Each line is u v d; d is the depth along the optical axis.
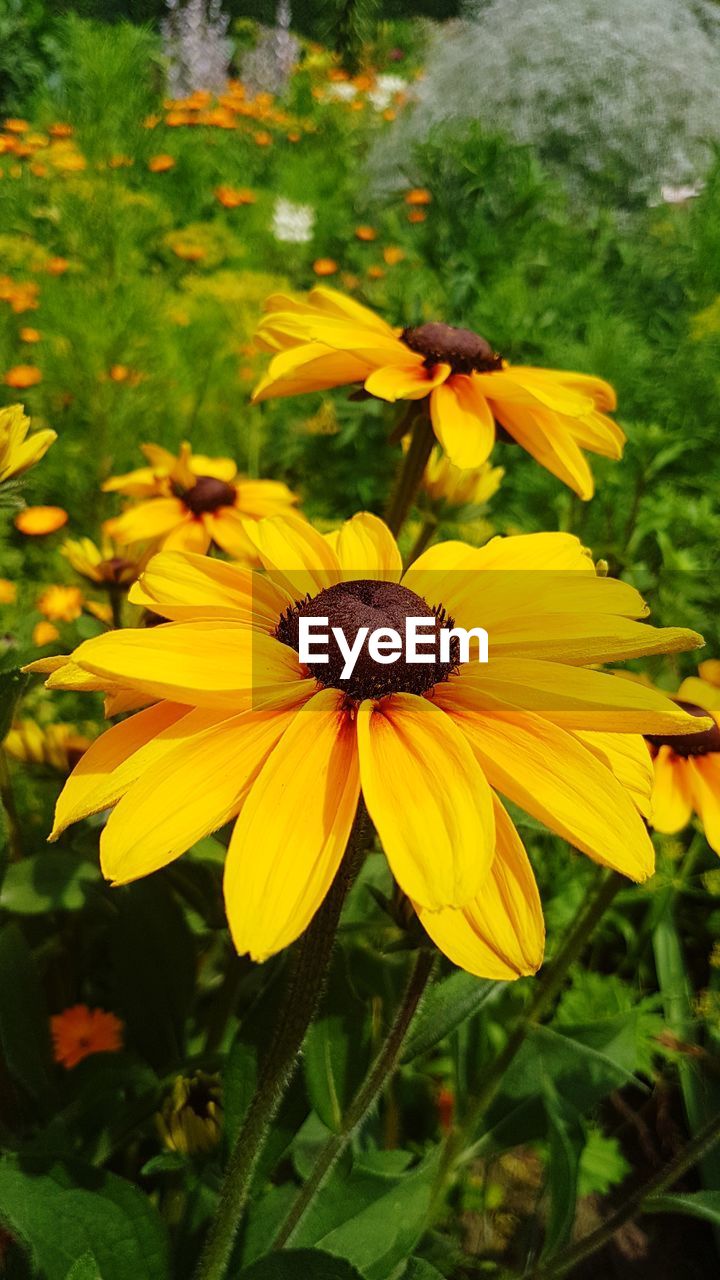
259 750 0.14
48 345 0.47
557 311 0.53
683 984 0.30
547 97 0.88
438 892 0.12
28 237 0.69
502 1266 0.27
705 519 0.38
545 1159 0.29
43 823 0.28
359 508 0.49
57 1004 0.29
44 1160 0.18
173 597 0.16
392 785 0.13
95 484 0.46
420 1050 0.20
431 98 0.98
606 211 0.68
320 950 0.14
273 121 1.14
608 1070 0.26
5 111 1.19
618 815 0.13
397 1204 0.21
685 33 0.96
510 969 0.12
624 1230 0.30
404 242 0.66
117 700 0.15
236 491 0.33
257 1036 0.19
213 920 0.24
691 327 0.49
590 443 0.25
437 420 0.23
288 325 0.24
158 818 0.12
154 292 0.52
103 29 0.62
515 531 0.41
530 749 0.14
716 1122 0.21
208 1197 0.21
